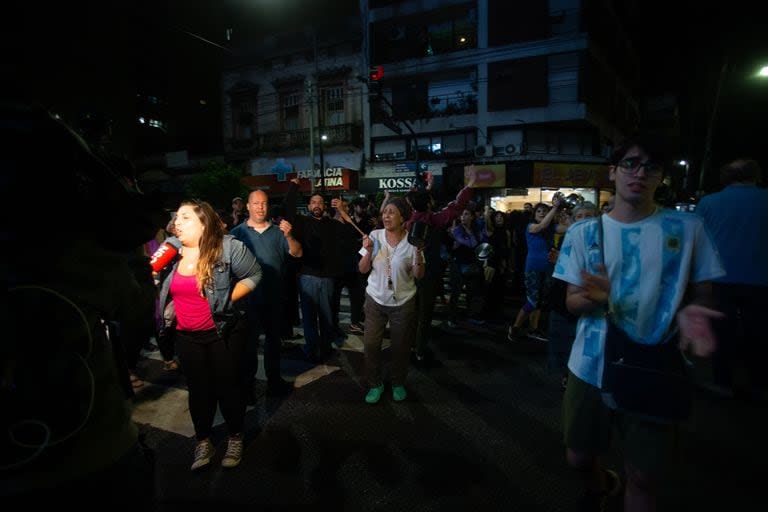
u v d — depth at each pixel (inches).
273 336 167.3
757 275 146.6
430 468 118.0
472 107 868.6
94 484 46.8
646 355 70.2
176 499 107.7
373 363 157.6
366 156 965.2
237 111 1091.3
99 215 48.8
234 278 120.8
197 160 1136.2
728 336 154.3
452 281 253.9
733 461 117.9
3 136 42.6
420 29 905.5
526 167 778.2
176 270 118.1
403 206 154.6
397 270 153.3
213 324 118.3
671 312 70.1
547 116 810.2
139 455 53.7
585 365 77.0
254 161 1073.5
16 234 43.2
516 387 169.6
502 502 103.9
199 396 120.6
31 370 42.6
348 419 146.3
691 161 1142.3
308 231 198.8
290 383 176.9
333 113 998.4
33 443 42.5
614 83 964.0
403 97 929.5
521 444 129.0
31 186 43.6
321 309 202.5
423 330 197.2
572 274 76.8
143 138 1202.0
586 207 161.9
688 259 70.1
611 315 73.0
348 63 973.2
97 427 47.9
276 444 131.8
